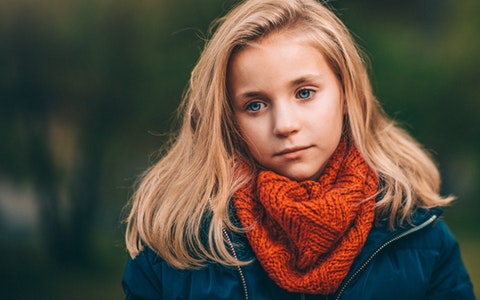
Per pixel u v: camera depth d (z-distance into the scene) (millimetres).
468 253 7586
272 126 1168
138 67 7141
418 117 8383
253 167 1292
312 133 1167
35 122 7672
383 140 1374
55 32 7133
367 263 1258
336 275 1187
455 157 8781
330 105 1187
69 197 7953
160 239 1283
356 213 1223
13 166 8094
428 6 9016
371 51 8250
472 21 8820
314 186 1198
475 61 8500
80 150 7859
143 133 7586
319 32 1198
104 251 8141
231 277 1263
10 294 6918
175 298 1281
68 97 7512
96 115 7566
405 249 1297
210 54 1256
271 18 1174
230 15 1259
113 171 7957
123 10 7031
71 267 7828
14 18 7082
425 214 1310
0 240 8273
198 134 1321
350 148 1289
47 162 7836
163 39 7066
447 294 1345
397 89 8328
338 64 1225
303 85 1170
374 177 1276
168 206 1300
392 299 1257
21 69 7281
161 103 7301
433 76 8383
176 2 6988
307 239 1170
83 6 7074
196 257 1283
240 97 1185
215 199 1273
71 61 7203
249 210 1250
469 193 9102
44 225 7969
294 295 1250
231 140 1303
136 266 1354
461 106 8477
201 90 1283
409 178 1326
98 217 8266
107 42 7133
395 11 8852
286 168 1187
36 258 7895
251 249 1262
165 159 1397
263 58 1157
